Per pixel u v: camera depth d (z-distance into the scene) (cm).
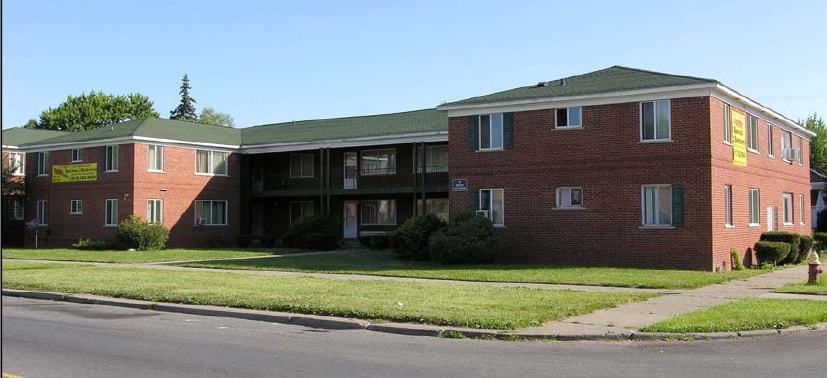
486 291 1625
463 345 1055
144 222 3684
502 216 2662
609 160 2450
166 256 3109
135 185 3741
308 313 1336
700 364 895
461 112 2747
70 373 837
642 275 2044
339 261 2680
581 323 1195
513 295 1540
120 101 7581
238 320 1351
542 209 2577
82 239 3841
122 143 3809
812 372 842
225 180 4178
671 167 2338
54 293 1728
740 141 2564
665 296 1571
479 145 2716
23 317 1393
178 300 1534
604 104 2467
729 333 1102
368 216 4038
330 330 1217
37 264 2647
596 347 1030
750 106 2664
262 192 4181
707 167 2278
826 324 1192
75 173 4019
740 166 2553
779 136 3106
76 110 7281
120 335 1154
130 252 3412
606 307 1381
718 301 1476
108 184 3856
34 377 811
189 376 823
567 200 2544
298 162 4216
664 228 2344
